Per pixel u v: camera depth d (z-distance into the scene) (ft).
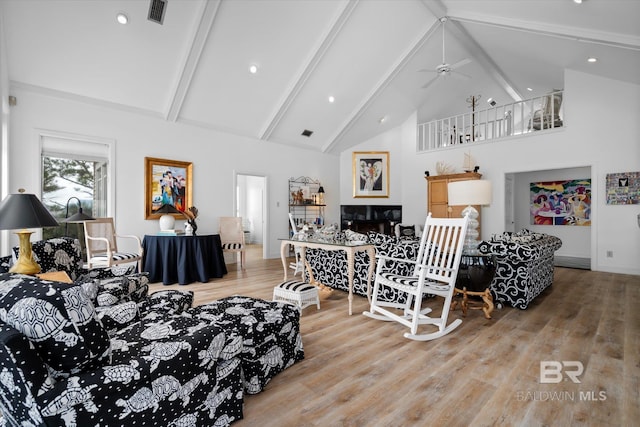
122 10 11.89
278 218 23.00
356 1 14.34
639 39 11.64
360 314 10.36
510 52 18.44
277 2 13.51
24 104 12.96
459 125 29.40
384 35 16.81
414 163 25.93
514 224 25.85
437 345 7.89
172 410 4.01
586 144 17.78
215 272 15.75
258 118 20.02
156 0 12.00
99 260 12.91
